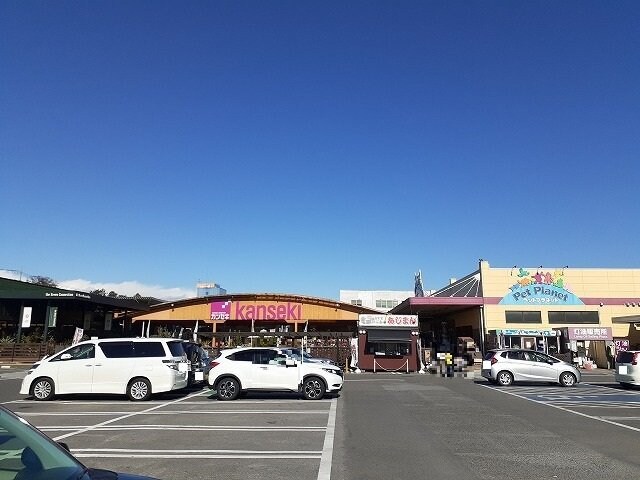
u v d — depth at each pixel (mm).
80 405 15938
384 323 32344
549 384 23734
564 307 37375
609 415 13797
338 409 14828
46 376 17062
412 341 31984
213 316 48375
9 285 39688
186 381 18062
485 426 11961
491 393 19516
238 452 9289
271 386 17062
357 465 8336
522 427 11836
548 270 37938
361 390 20422
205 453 9219
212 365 17469
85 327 42156
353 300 80125
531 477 7637
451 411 14438
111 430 11500
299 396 18109
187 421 12734
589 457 8883
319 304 48500
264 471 7977
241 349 17625
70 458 3814
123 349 17281
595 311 37344
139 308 45906
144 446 9805
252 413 14055
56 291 37062
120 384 16922
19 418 4078
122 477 3785
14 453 3641
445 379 26688
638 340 36750
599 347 34688
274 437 10656
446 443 10031
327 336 33594
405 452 9250
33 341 36594
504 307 37281
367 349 32094
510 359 23188
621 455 9039
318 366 17453
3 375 27547
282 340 38562
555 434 10984
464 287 40375
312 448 9617
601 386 22844
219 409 14891
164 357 17172
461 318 43156
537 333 35875
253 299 48781
